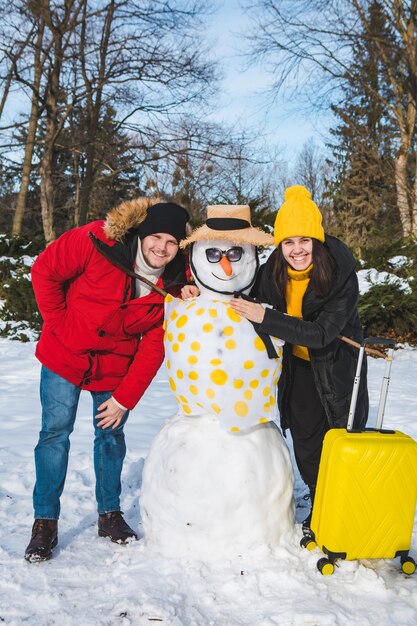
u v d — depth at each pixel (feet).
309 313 9.62
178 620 7.82
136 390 10.03
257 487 9.18
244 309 9.01
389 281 35.37
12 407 19.70
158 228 9.34
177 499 9.18
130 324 9.91
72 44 59.31
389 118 75.92
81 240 9.57
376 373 27.35
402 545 9.04
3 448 15.06
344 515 8.79
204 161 63.41
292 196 9.32
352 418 9.34
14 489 12.62
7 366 27.50
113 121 63.16
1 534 10.45
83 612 8.08
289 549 9.43
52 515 9.73
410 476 8.86
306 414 10.52
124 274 9.63
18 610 8.11
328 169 125.80
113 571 9.09
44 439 9.91
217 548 9.12
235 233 9.18
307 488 12.71
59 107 62.18
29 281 38.32
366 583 8.66
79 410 18.98
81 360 9.95
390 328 36.06
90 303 9.71
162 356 10.14
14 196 107.76
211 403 9.27
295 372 10.41
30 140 64.03
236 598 8.39
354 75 65.36
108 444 10.42
